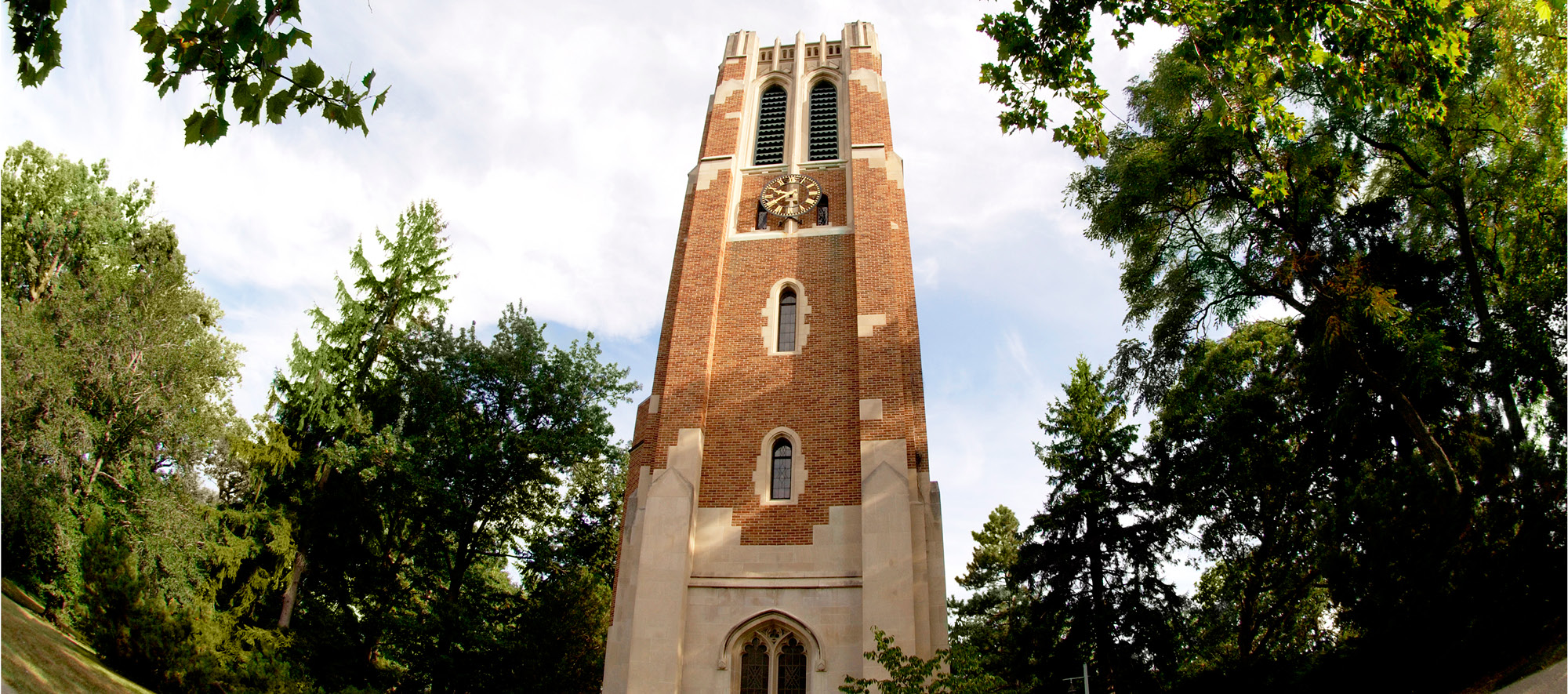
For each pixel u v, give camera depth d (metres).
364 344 34.53
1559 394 18.95
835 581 21.83
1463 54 14.41
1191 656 37.47
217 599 27.81
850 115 31.47
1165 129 26.39
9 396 23.38
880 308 25.64
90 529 22.62
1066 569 34.56
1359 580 19.95
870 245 26.97
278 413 32.00
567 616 34.97
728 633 21.52
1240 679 28.81
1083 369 40.22
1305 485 29.11
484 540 35.38
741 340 26.30
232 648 23.50
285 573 29.08
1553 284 19.77
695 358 25.56
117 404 26.36
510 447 34.50
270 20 8.72
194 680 20.62
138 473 26.41
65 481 23.61
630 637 21.48
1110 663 32.09
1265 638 32.22
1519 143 22.16
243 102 8.77
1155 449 35.16
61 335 26.78
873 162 29.41
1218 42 14.71
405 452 31.00
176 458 27.56
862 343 24.91
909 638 20.42
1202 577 37.16
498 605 36.31
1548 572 16.53
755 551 22.62
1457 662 17.33
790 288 27.44
